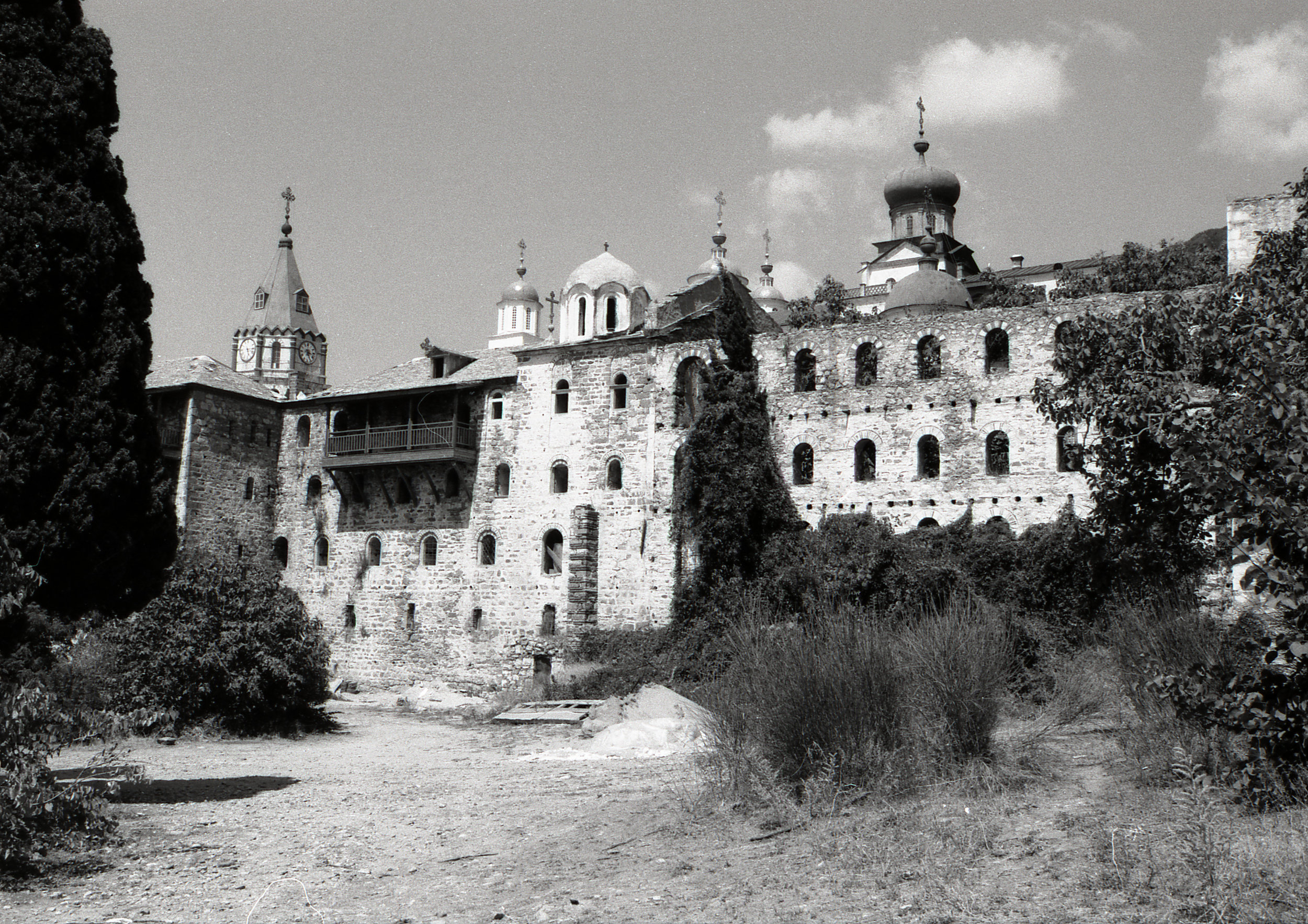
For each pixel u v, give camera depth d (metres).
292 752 30.19
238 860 14.73
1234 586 24.34
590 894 11.85
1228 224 37.88
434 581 53.94
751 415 45.03
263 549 58.72
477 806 18.27
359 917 11.75
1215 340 18.03
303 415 59.94
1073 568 34.59
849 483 43.81
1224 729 13.59
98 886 13.49
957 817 13.15
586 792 18.70
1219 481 12.72
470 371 55.72
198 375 57.81
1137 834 11.51
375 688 54.56
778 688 15.23
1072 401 20.97
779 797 14.27
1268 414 12.86
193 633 33.66
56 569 20.75
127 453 21.30
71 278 21.03
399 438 55.25
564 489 51.31
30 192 20.81
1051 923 9.42
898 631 17.31
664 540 47.66
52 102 21.44
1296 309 16.52
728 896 11.23
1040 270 79.56
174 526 22.62
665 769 21.06
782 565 41.22
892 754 14.59
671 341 49.56
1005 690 16.38
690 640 41.19
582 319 58.34
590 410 50.69
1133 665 17.08
